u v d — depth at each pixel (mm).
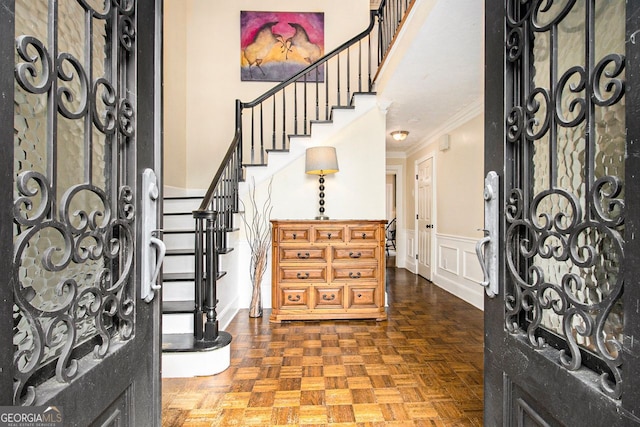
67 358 626
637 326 546
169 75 3840
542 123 835
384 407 1661
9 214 500
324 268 3045
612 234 607
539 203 852
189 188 4355
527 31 865
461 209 3869
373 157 3521
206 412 1628
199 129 4383
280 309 3018
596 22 681
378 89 3447
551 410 756
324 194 3498
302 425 1527
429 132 4590
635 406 543
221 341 2113
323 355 2279
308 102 4426
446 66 2623
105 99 754
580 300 724
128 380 821
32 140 586
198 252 2148
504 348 937
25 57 539
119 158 805
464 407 1659
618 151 645
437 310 3383
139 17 882
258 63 4422
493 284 970
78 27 695
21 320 570
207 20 4414
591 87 674
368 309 3047
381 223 3078
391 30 3439
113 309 779
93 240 729
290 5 4457
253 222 3508
